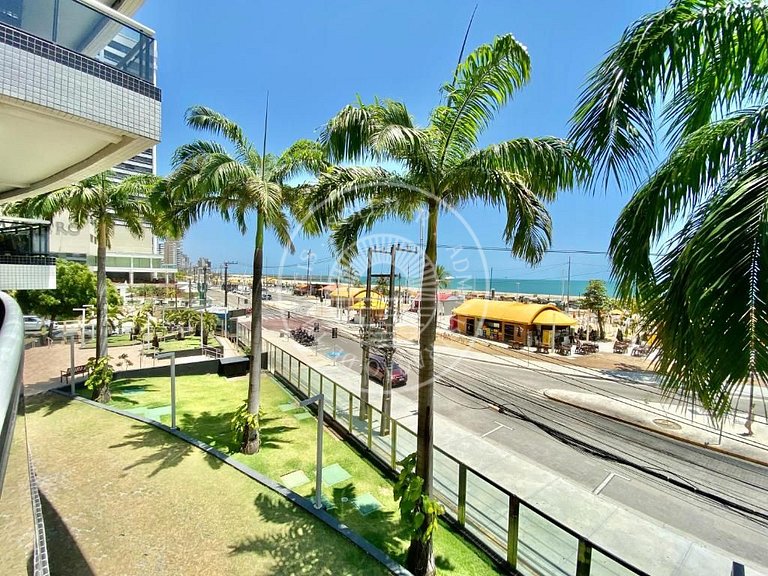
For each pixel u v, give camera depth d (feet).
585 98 10.92
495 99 16.20
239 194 25.17
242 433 26.04
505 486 25.61
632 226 10.29
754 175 7.80
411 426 32.24
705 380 7.89
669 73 10.19
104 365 35.04
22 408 9.23
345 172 18.63
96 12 14.40
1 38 11.78
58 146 16.46
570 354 75.25
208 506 19.53
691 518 23.35
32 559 6.42
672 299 8.75
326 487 22.53
